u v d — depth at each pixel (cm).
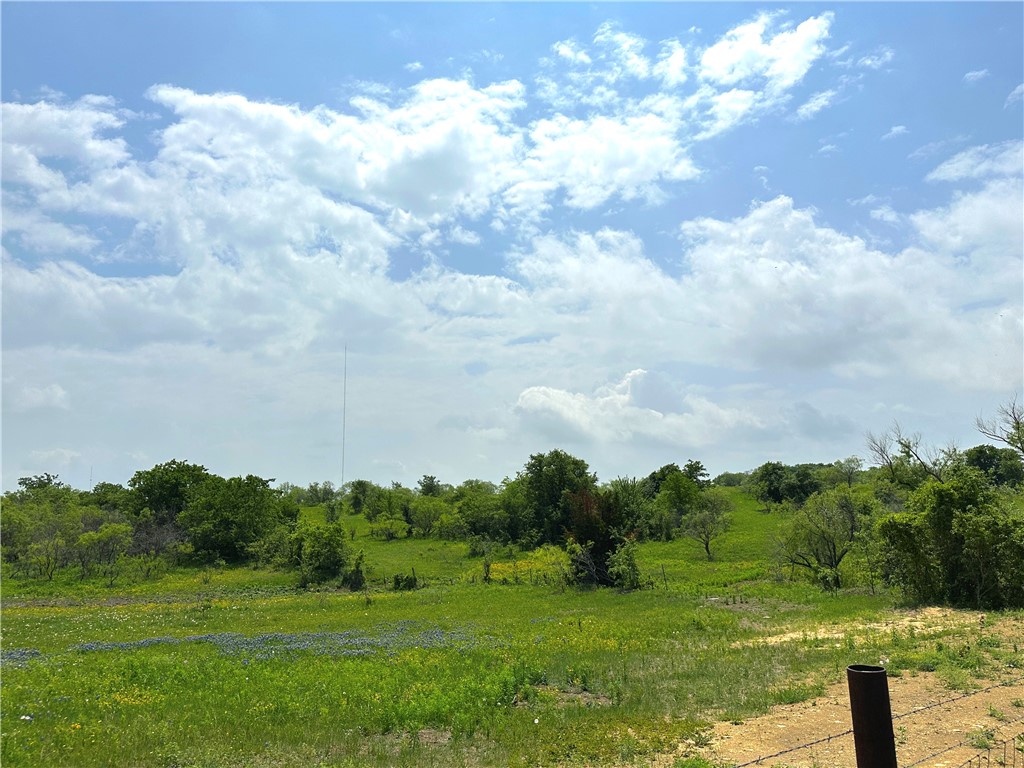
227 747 1089
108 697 1416
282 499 10081
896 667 1515
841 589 3747
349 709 1323
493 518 8644
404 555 7594
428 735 1207
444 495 12438
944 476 3725
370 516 9731
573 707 1321
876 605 2892
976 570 2638
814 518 4422
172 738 1130
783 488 9994
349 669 1741
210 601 4500
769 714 1208
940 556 2761
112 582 5975
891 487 4475
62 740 1100
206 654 2052
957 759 909
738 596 3638
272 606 4194
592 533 4900
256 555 7406
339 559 6122
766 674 1540
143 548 7250
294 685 1524
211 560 7481
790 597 3478
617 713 1252
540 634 2502
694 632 2425
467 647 2122
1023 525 2566
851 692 629
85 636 2809
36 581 6094
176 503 8850
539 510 8544
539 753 1042
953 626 2127
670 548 7294
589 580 4866
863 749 612
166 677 1633
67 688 1499
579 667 1656
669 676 1580
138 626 3200
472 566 6725
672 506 8600
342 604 4238
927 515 2772
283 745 1113
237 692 1462
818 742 949
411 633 2698
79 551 6378
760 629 2430
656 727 1146
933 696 1258
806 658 1688
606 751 1036
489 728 1191
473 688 1429
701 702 1315
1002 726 1046
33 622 3400
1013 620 2145
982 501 2739
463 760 1030
